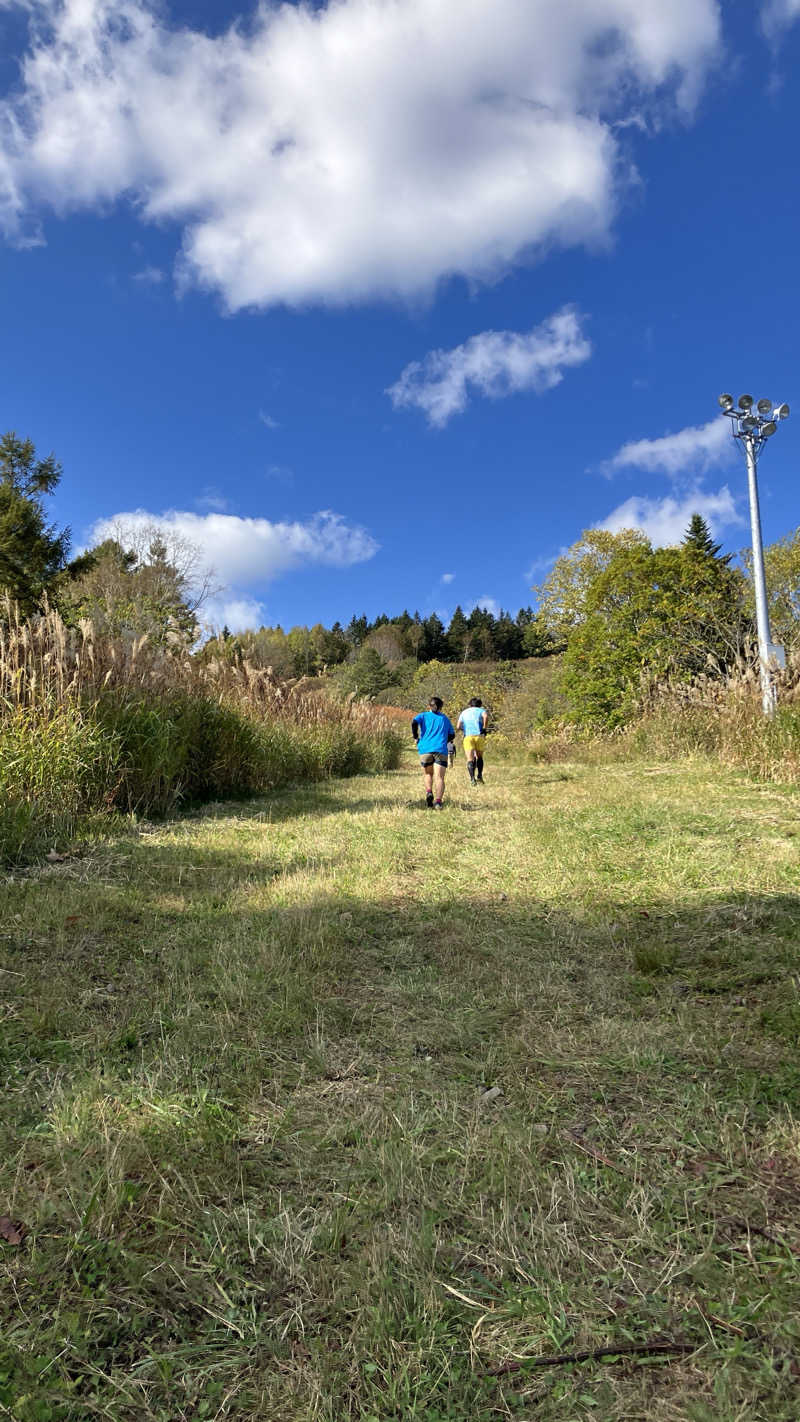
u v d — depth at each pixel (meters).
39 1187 1.87
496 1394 1.33
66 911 4.20
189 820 8.13
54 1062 2.54
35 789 6.42
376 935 4.16
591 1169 1.99
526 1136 2.11
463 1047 2.78
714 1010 3.04
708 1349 1.41
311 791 11.87
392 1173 1.93
